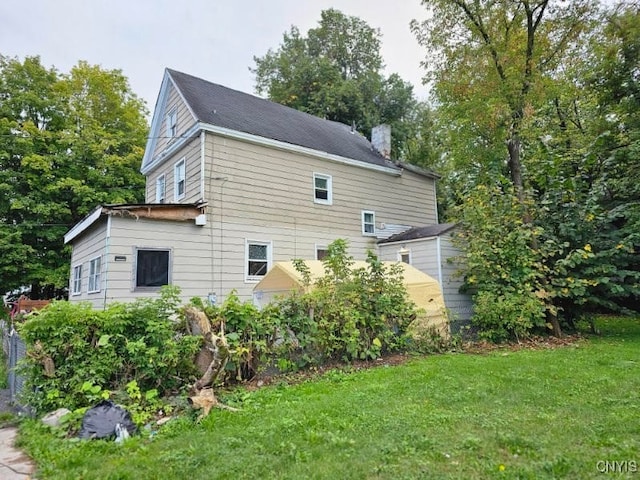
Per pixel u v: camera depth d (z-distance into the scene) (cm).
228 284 1167
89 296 1134
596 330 1132
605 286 1068
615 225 1249
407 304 871
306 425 407
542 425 389
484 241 1065
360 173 1581
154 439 395
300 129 1548
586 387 529
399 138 2991
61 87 2080
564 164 1256
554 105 1591
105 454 361
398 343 845
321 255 1404
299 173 1390
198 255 1123
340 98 2784
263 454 341
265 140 1288
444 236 1341
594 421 397
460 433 373
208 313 622
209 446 362
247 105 1505
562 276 1075
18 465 356
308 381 632
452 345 934
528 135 1155
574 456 316
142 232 1041
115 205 996
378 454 332
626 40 1191
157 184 1491
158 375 537
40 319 493
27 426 452
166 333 555
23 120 1998
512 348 908
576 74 1302
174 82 1361
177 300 600
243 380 626
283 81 3019
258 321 663
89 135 2030
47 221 1894
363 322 788
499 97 1138
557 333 1054
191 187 1225
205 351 567
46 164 1858
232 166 1226
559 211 1146
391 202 1664
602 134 1212
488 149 1271
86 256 1224
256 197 1266
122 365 521
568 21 1158
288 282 924
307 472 305
